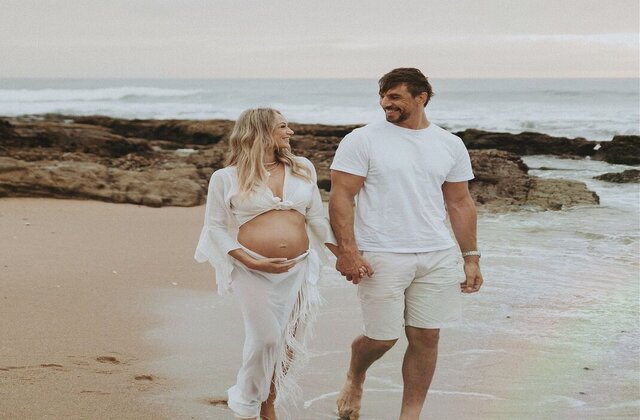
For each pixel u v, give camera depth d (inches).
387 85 152.6
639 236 390.6
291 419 163.8
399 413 167.6
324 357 202.7
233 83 5221.5
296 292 152.9
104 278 288.8
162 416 161.3
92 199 499.2
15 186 495.8
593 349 211.6
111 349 206.8
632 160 803.4
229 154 153.0
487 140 939.3
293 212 152.3
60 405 165.2
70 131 850.8
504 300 264.7
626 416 164.9
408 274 154.0
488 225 426.3
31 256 324.5
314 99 2421.3
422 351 159.3
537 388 181.5
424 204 154.4
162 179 530.3
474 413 166.7
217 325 231.6
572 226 421.4
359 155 153.4
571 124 1390.3
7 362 192.7
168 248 350.9
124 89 2417.6
